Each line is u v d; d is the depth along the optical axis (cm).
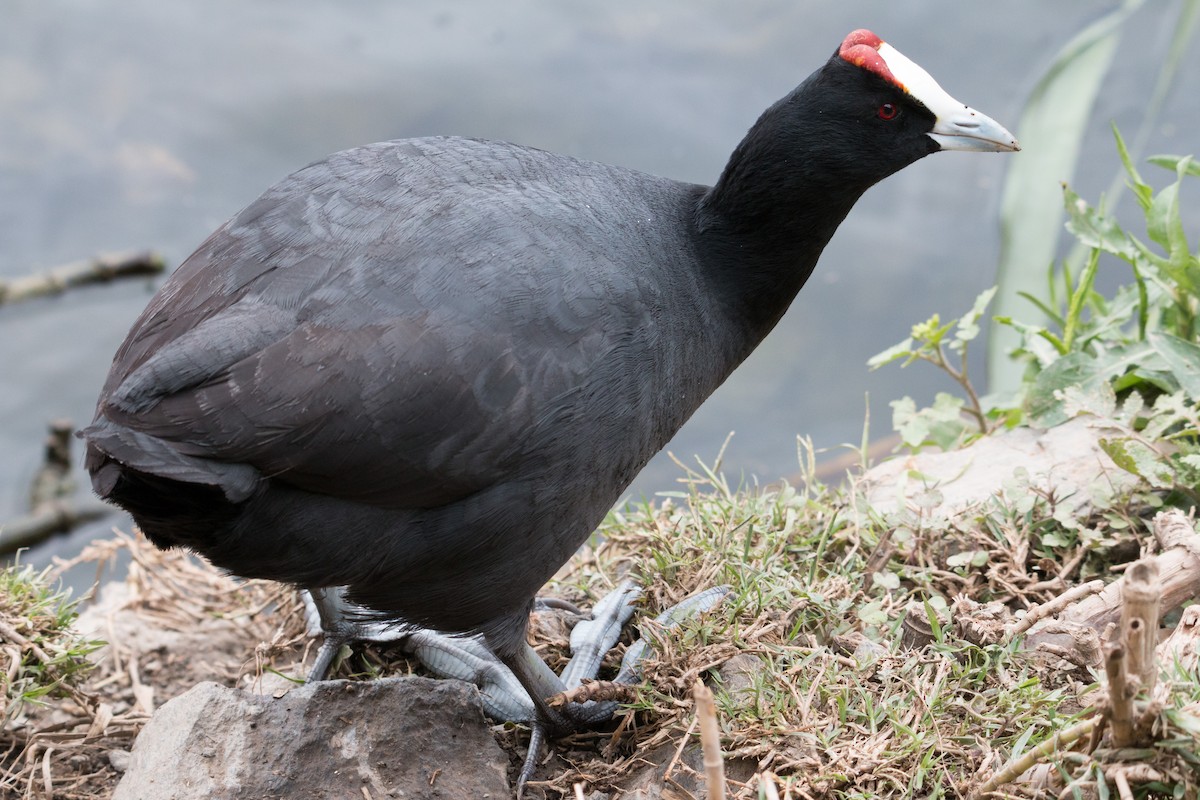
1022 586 701
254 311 552
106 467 534
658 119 1326
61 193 1330
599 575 770
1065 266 886
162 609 805
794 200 675
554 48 1428
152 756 592
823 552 738
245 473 536
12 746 661
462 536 583
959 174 1288
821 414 1092
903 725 584
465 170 632
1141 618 480
